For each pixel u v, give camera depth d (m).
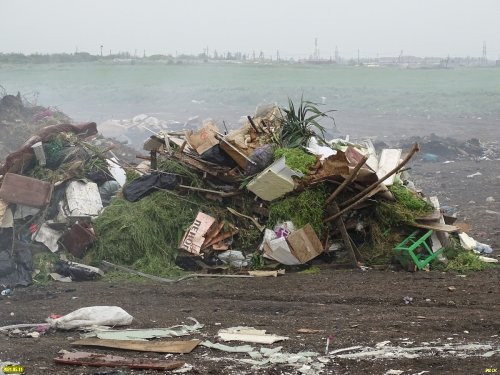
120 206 12.23
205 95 52.81
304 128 12.53
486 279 10.32
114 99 51.88
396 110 46.50
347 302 9.25
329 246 11.62
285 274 11.22
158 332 7.99
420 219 11.48
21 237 12.15
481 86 62.19
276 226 11.64
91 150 13.51
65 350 7.32
